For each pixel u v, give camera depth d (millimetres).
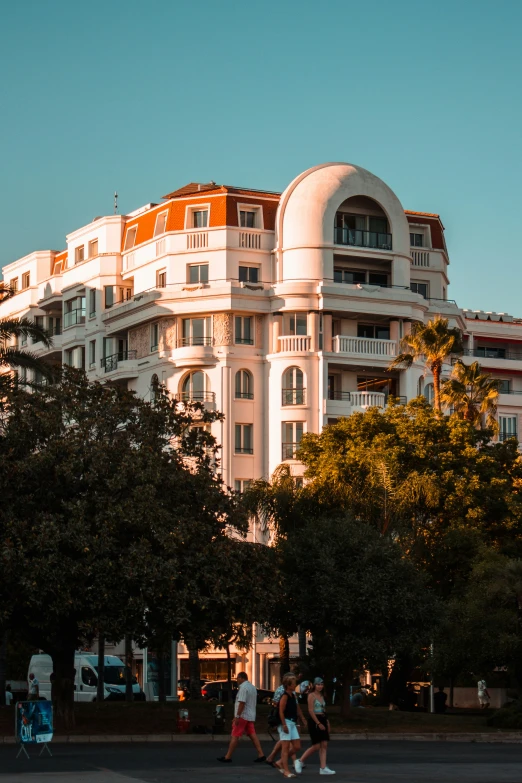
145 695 74688
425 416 66812
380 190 89000
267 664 83938
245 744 41656
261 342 86250
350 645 49750
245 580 46375
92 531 44000
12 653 79125
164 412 49906
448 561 61562
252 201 88250
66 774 28469
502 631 53938
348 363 85250
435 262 94375
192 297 85688
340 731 47812
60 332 103688
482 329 104500
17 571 42281
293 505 60281
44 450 44156
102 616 43438
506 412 101625
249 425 85188
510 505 63562
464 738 47344
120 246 95000
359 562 50531
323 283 85250
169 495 47031
